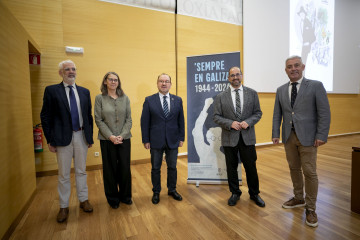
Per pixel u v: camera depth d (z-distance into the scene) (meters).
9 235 1.74
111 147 2.15
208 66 2.84
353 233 1.71
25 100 2.29
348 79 6.57
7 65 1.85
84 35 3.50
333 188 2.65
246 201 2.34
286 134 2.01
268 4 5.07
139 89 3.95
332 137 6.40
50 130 1.93
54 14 3.30
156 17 4.03
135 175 3.34
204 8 4.45
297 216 1.99
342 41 6.37
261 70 5.09
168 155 2.40
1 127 1.69
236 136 2.17
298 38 5.54
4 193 1.69
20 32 2.20
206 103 2.87
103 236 1.72
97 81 3.62
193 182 2.93
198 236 1.70
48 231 1.80
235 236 1.70
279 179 3.02
